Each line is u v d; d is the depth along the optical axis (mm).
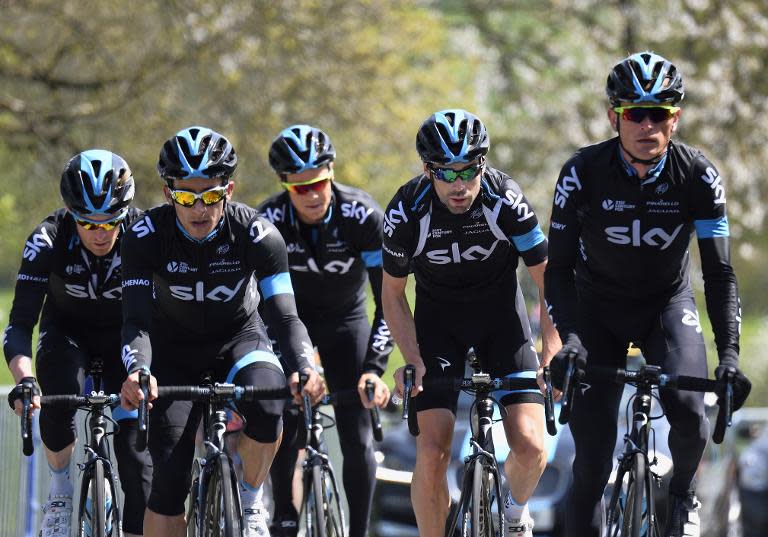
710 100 65125
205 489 15758
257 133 47156
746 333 70625
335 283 20359
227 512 14820
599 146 16125
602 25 69688
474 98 57594
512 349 17531
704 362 15812
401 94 50750
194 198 15453
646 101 15188
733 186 66562
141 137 46656
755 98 67000
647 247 16062
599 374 14945
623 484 15469
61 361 17625
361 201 19828
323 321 20859
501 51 73875
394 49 49750
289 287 16469
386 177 50531
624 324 16703
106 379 18359
